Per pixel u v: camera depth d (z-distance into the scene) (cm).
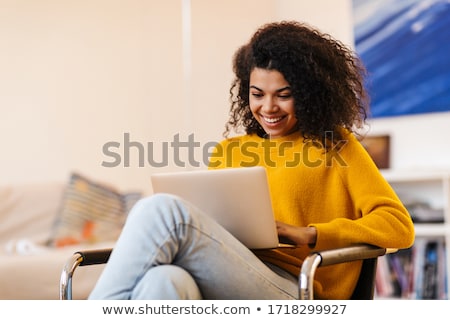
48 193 482
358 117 233
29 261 383
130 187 528
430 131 457
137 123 536
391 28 467
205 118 523
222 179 191
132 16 541
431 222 434
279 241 200
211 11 529
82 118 534
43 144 527
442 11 452
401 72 463
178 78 533
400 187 466
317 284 204
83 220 476
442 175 426
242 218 192
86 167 533
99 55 539
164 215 167
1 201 470
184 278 166
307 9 501
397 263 443
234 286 180
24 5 529
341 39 487
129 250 166
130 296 166
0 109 520
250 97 225
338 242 196
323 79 217
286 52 215
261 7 514
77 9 538
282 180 218
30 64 528
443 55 450
